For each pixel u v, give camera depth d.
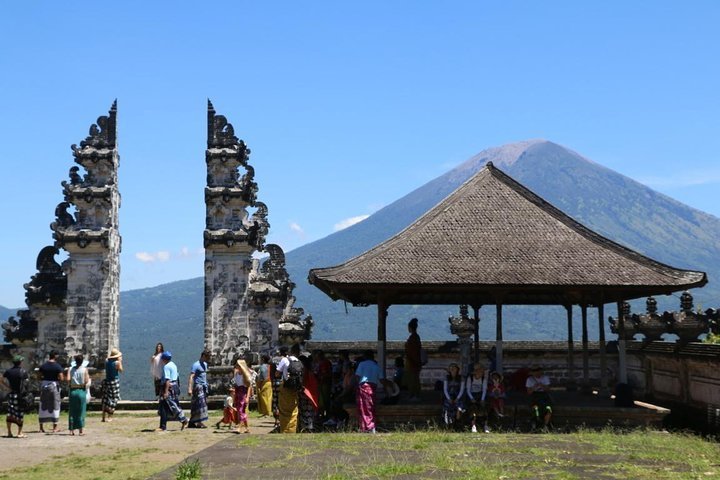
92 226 33.56
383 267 24.25
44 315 33.56
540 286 23.91
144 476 15.84
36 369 32.97
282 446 18.92
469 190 27.14
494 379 23.84
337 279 23.61
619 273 24.41
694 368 26.03
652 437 21.28
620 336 24.91
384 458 16.81
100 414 30.77
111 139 34.53
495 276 24.05
